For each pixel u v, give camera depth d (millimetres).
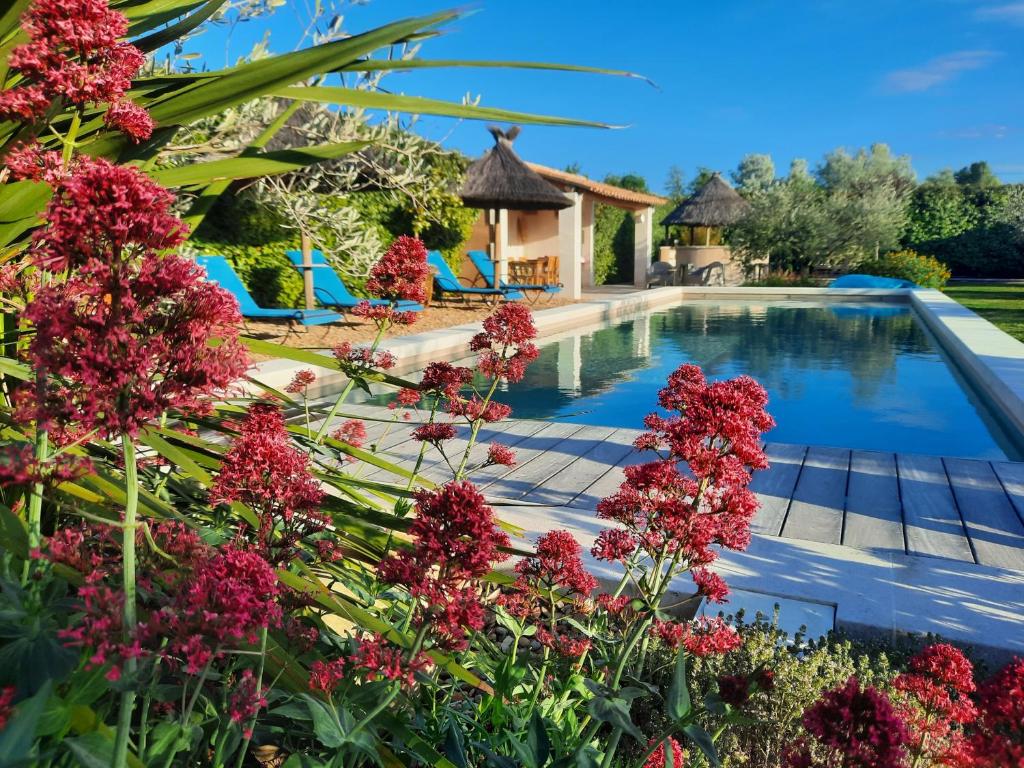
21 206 1459
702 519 1496
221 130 4949
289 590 1193
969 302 19141
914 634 2623
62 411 771
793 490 4402
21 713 623
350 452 2154
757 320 16141
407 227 13859
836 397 8812
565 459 4977
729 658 2217
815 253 24891
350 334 9969
